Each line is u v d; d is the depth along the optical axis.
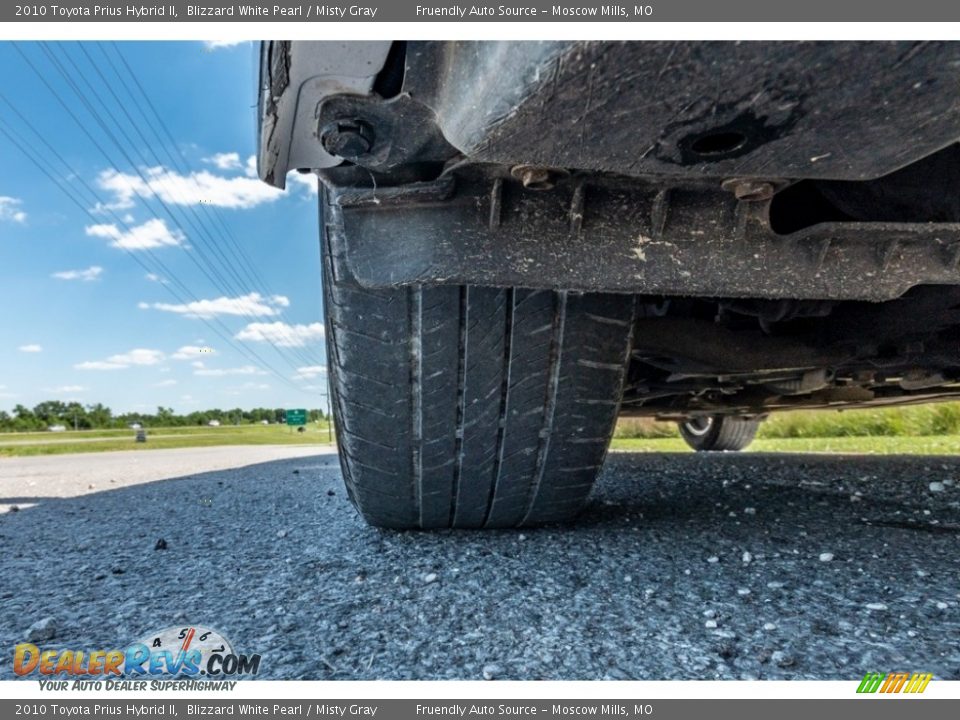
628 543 1.40
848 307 1.48
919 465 2.83
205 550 1.47
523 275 0.86
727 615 0.97
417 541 1.43
